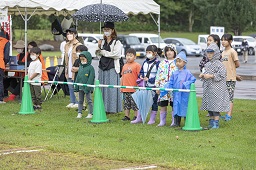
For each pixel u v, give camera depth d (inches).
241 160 639.8
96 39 3164.4
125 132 823.7
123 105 1038.4
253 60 3169.3
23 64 1270.9
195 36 5506.9
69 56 1105.4
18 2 1153.4
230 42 950.4
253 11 4682.6
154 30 5753.0
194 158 652.1
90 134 810.8
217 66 839.7
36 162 639.1
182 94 849.5
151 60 919.0
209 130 834.8
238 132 819.4
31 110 1024.9
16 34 4318.4
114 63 991.0
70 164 631.2
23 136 794.8
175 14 5940.0
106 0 1190.9
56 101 1227.2
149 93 898.7
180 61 862.5
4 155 675.4
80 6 1195.3
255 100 1242.6
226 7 4658.0
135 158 651.5
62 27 1419.8
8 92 1354.6
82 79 964.0
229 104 864.9
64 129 852.0
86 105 1091.3
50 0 1170.6
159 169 605.6
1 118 964.6
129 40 3422.7
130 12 1215.6
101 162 640.4
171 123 906.7
